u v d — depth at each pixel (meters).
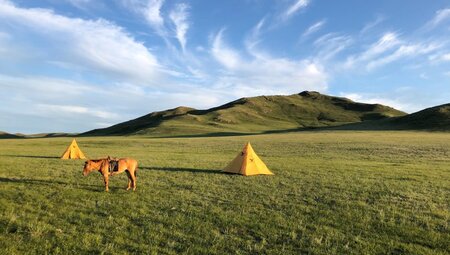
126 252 9.90
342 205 15.10
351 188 18.62
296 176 22.58
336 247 10.55
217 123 184.50
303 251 10.34
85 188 17.72
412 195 17.05
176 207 14.40
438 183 20.39
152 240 10.82
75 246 10.18
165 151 47.53
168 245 10.49
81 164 28.03
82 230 11.52
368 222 12.87
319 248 10.51
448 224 12.68
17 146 57.81
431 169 26.80
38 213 13.16
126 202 14.98
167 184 19.36
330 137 76.06
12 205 14.10
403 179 21.86
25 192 16.36
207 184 19.45
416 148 47.06
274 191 17.70
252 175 22.91
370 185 19.53
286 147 53.09
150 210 13.93
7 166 25.73
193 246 10.45
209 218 12.97
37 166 26.11
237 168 23.52
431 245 10.87
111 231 11.48
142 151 47.62
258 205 14.91
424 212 14.17
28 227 11.45
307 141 64.06
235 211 13.98
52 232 11.27
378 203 15.48
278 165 28.84
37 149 49.62
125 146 59.88
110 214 13.27
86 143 67.94
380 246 10.67
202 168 26.56
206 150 49.28
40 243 10.34
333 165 29.11
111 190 17.39
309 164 29.86
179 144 62.41
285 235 11.50
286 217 13.30
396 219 13.29
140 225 12.20
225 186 18.97
